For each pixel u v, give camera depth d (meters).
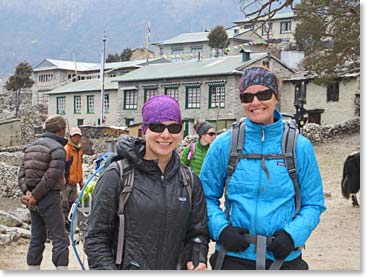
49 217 6.39
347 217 11.81
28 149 6.48
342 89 34.69
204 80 39.56
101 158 6.30
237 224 3.62
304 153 3.61
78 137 9.74
